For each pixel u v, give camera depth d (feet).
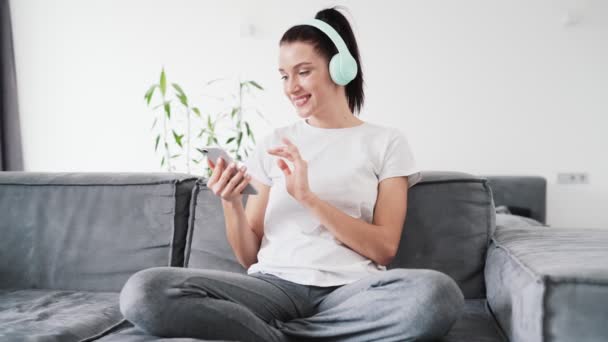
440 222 4.48
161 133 11.67
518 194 9.92
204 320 2.98
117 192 5.09
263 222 4.33
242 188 3.81
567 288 2.61
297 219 4.00
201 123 11.55
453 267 4.43
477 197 4.56
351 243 3.71
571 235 4.06
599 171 10.30
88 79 11.93
